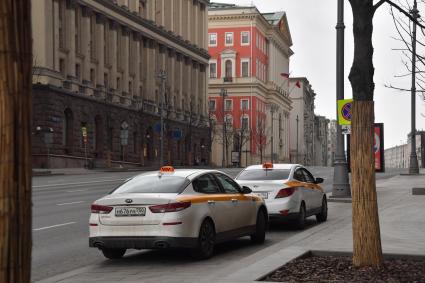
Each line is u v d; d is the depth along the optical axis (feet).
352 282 22.77
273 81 447.01
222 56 400.26
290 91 535.19
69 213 64.23
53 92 185.47
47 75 184.24
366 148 24.16
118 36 248.52
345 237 40.55
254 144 390.01
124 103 246.68
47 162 180.75
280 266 26.50
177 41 308.19
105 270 32.99
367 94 24.08
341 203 77.10
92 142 215.10
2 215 8.94
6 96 9.04
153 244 33.50
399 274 24.13
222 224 37.96
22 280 9.04
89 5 220.43
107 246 34.19
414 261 27.96
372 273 23.91
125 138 207.51
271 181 51.13
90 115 213.46
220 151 383.24
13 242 8.97
